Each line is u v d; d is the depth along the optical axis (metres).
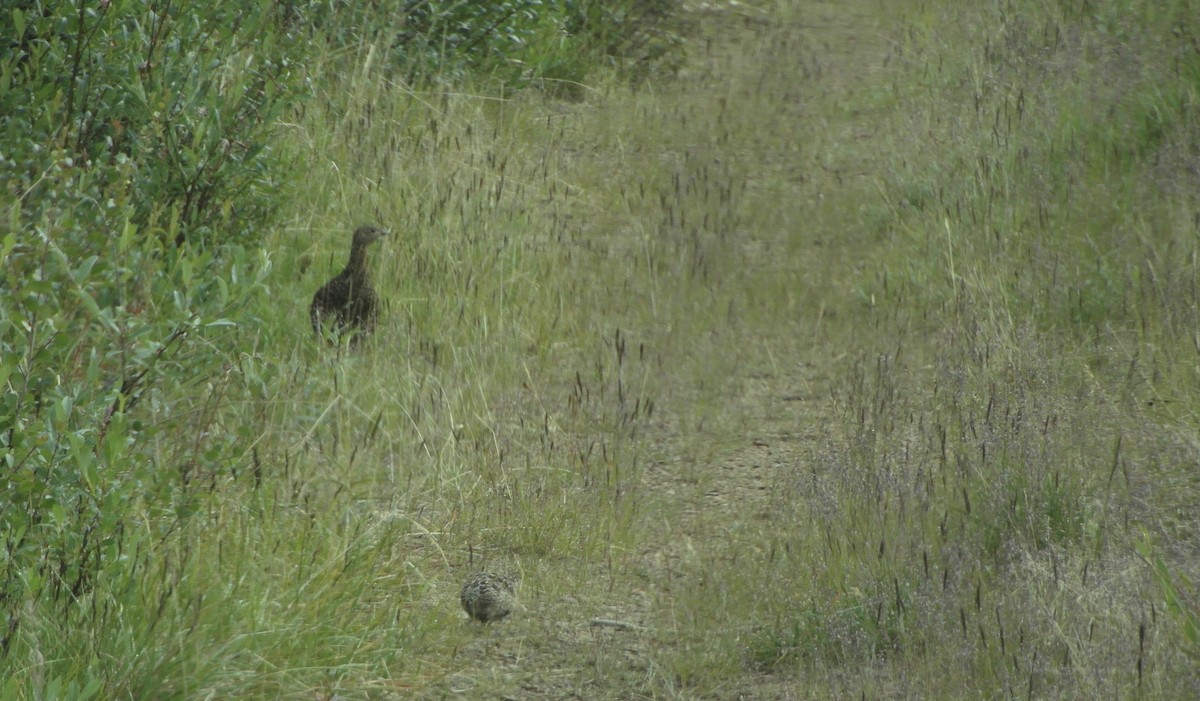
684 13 39.66
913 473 14.75
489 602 13.12
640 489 16.27
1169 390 16.11
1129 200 20.83
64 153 16.14
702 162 28.86
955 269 20.92
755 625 12.95
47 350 11.78
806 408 18.55
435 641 12.74
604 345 20.22
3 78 16.83
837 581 13.05
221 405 14.34
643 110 31.42
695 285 22.47
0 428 11.16
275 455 14.62
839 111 32.16
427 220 22.03
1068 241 20.34
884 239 24.12
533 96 30.80
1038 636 11.41
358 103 24.48
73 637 10.57
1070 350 17.62
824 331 20.89
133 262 14.65
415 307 20.14
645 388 18.97
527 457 16.11
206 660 10.75
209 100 18.83
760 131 30.88
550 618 13.35
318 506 14.09
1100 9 27.23
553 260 22.67
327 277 20.27
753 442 17.62
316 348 17.73
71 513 11.32
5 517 11.04
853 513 13.80
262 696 11.06
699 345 20.33
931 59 32.81
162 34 18.88
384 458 16.16
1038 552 12.94
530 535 14.83
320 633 12.00
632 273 22.81
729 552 14.48
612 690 12.07
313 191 22.19
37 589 10.59
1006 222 21.30
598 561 14.61
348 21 27.67
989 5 31.94
